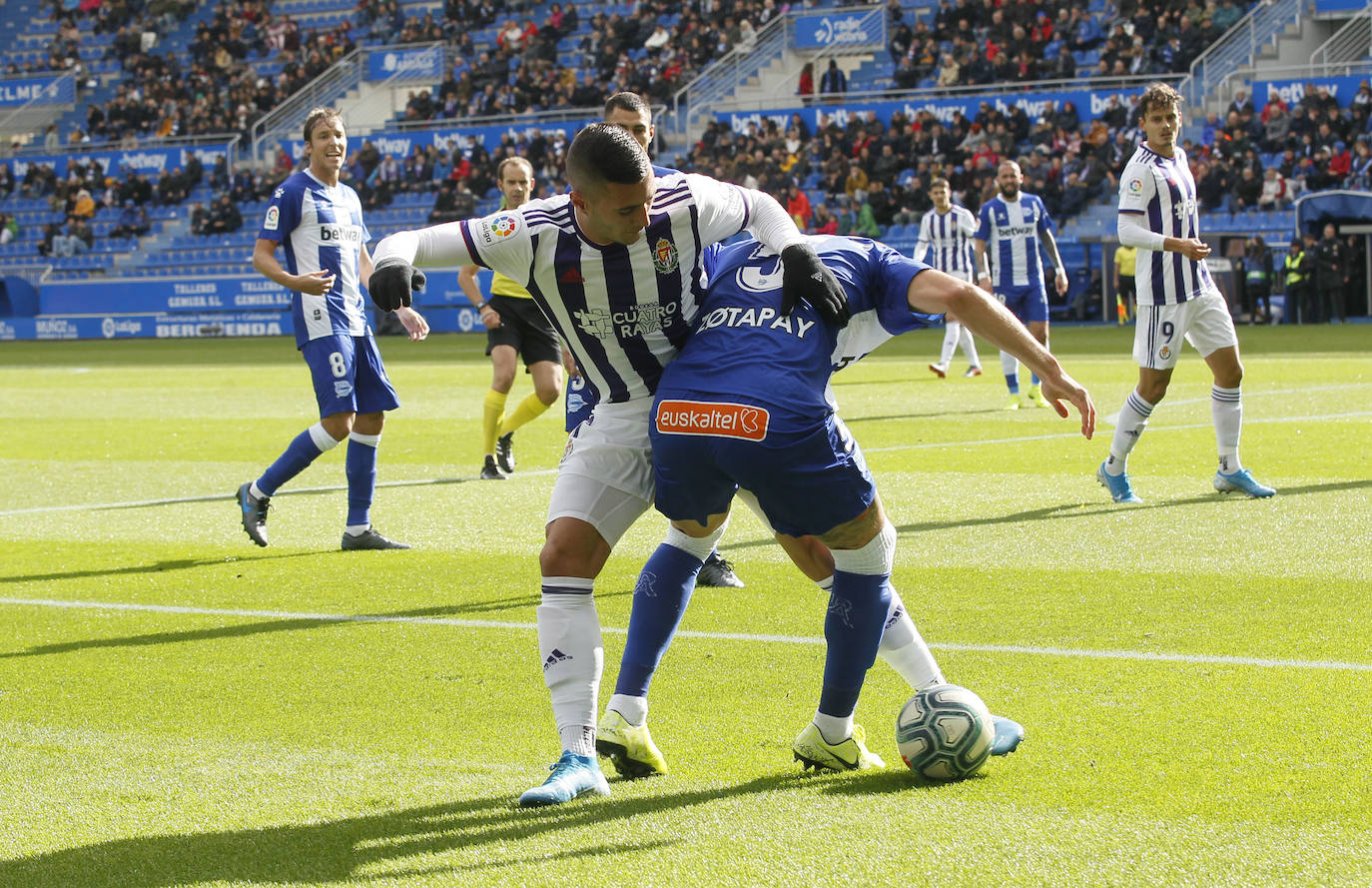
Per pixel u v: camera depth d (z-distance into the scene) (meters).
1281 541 9.80
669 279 5.35
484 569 10.09
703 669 7.14
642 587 5.64
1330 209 39.72
